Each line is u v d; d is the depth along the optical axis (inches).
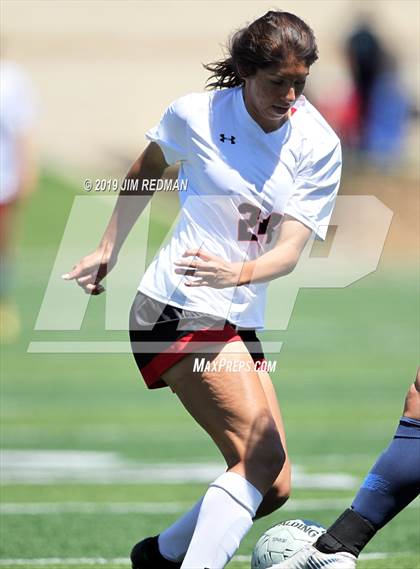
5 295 1756.9
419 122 2935.5
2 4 4109.3
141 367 631.2
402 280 2321.6
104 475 1055.6
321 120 636.1
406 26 3902.6
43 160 2965.1
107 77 3656.5
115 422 1299.2
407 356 1673.2
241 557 789.2
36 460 1120.8
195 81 3656.5
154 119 3398.1
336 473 1061.1
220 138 619.2
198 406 609.9
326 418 1311.5
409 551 791.1
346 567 600.1
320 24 3818.9
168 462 1114.1
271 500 655.8
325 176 627.5
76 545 815.7
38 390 1467.8
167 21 4052.7
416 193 2682.1
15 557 782.5
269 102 594.9
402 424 603.8
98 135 3255.4
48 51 3841.0
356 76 2699.3
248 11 4106.8
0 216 1701.5
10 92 1615.4
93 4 4116.6
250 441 597.3
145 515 909.8
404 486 596.7
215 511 594.6
